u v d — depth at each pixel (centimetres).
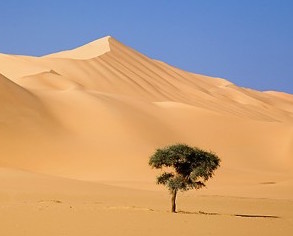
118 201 4134
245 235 2370
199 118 9806
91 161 7656
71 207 3259
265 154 9100
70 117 8706
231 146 9256
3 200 3919
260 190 6141
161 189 5966
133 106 9669
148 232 2369
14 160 7431
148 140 8588
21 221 2605
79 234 2273
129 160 7719
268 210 4031
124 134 8550
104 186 5075
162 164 3559
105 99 9512
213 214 3316
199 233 2386
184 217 2928
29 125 8125
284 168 8669
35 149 7719
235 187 6531
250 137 9525
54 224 2531
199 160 3519
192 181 3522
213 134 9475
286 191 6044
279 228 2606
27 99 8688
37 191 4344
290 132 9631
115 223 2612
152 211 3212
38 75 12294
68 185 4803
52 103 8962
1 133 7781
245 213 3722
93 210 3108
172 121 9575
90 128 8550
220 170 7869
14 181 4712
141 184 6456
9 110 8238
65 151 7800
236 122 9850
